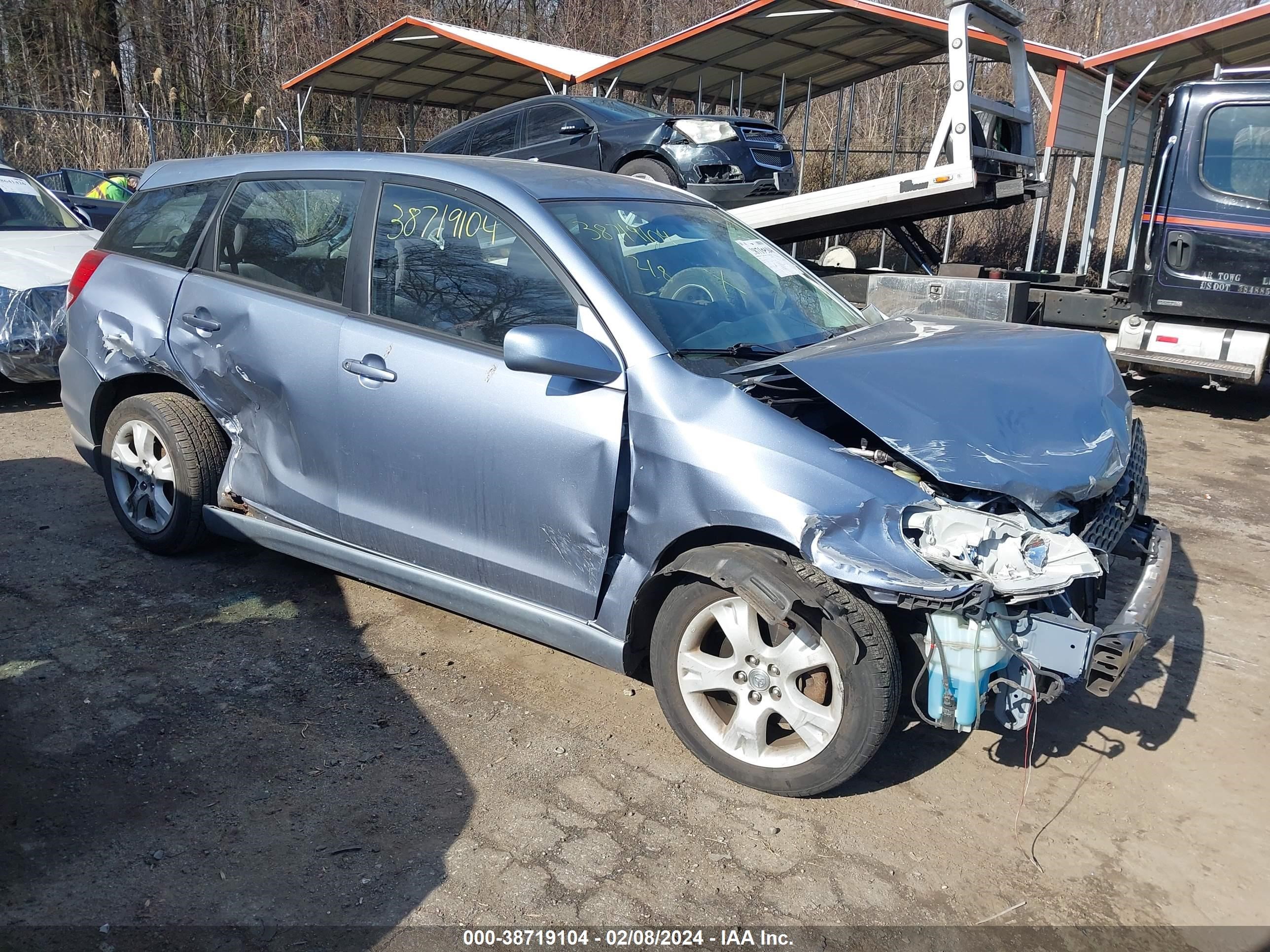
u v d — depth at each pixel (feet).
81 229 27.37
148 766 10.03
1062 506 9.56
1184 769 10.94
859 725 9.20
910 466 9.84
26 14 72.79
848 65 48.47
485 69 53.52
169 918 8.04
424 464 11.39
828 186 68.08
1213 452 24.64
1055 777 10.68
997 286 27.55
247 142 68.23
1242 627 14.61
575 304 10.62
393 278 11.94
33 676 11.61
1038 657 8.84
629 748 10.78
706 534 9.83
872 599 8.63
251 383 13.00
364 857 8.87
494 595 11.24
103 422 15.34
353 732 10.82
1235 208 25.02
